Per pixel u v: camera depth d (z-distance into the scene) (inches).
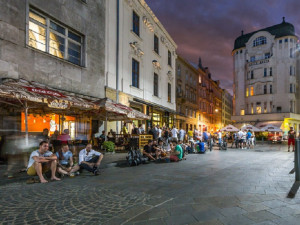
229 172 289.0
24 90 267.1
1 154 303.1
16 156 309.0
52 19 407.8
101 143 491.5
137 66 713.0
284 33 1509.6
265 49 1574.8
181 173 283.4
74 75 444.5
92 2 502.3
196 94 1581.0
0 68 315.6
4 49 321.4
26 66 351.6
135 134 522.9
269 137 1236.5
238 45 1736.0
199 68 1654.8
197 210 146.6
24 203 163.5
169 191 194.7
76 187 209.6
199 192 190.5
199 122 1637.6
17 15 341.1
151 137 545.0
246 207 150.4
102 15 534.6
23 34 348.5
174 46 1061.1
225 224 124.0
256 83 1579.7
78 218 135.6
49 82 390.0
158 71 869.8
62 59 415.8
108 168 323.6
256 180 236.4
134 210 148.4
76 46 467.5
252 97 1592.0
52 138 350.3
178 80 1232.2
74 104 312.7
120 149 524.4
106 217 136.9
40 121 415.2
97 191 195.5
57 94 312.3
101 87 519.8
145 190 198.5
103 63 530.9
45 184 221.3
